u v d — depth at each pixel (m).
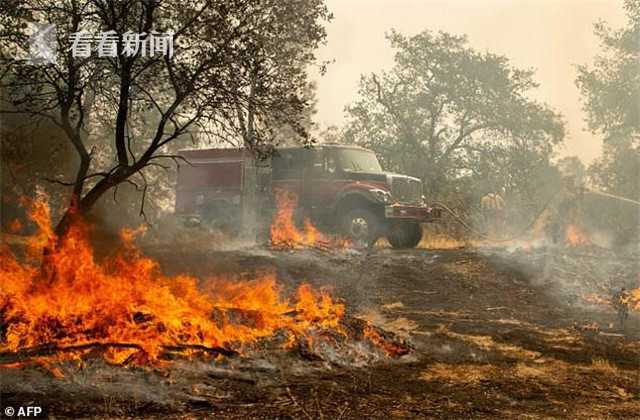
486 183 30.52
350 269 14.10
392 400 6.17
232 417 5.43
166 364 6.69
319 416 5.54
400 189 18.81
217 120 10.55
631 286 13.07
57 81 10.12
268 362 7.17
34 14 10.08
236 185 19.61
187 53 10.23
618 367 7.88
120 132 9.97
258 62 10.14
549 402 6.32
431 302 12.20
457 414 5.79
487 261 14.55
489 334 9.46
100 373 6.27
